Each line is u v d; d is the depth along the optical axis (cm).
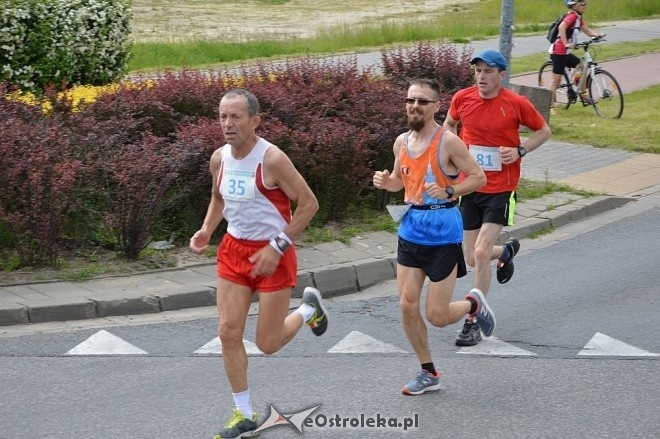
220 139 1619
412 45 4366
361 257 1581
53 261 1492
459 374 1155
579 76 2912
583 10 2891
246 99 925
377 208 1844
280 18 6294
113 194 1552
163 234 1638
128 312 1362
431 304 1068
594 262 1647
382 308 1422
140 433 986
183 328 1313
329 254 1588
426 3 7269
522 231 1797
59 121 1784
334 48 4291
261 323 961
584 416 1031
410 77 2416
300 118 1853
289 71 2198
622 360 1207
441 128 1061
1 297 1357
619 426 1006
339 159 1714
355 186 1759
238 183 938
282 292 952
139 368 1171
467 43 4488
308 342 1270
